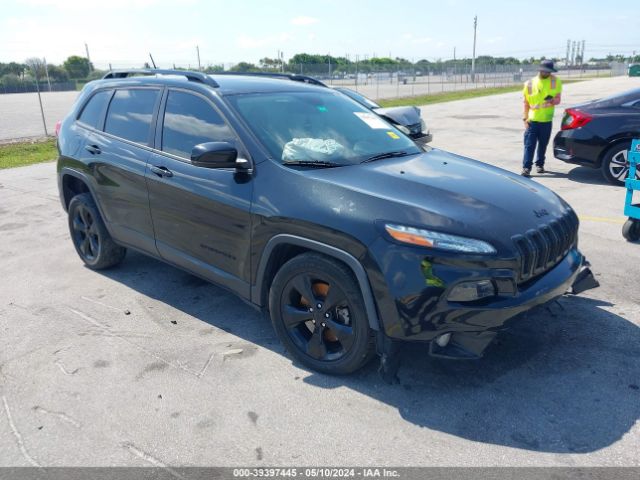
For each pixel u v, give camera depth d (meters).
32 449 2.68
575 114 8.02
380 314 2.87
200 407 2.97
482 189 3.24
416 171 3.43
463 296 2.73
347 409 2.93
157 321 4.01
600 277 4.50
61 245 5.87
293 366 3.36
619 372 3.17
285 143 3.53
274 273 3.46
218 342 3.68
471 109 21.80
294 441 2.69
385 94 34.62
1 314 4.18
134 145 4.24
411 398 3.00
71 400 3.06
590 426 2.72
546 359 3.33
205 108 3.79
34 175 10.05
